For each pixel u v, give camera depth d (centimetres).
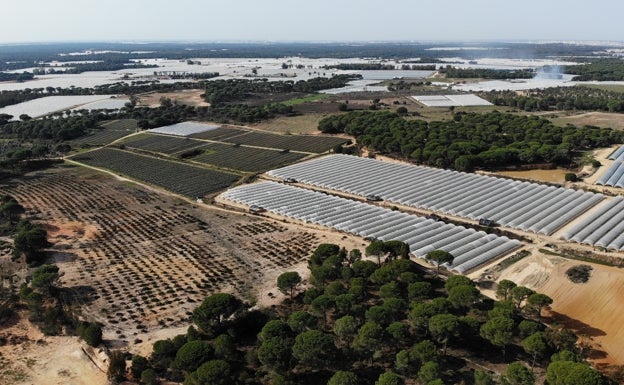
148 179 19550
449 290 9331
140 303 10019
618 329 8462
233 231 13900
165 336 8862
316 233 13425
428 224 13362
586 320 8775
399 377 6712
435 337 7938
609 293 9550
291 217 14700
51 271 10644
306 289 10319
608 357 7731
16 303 10031
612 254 11212
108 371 7650
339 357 7656
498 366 7562
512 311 8338
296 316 8269
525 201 14900
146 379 7375
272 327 7969
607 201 14638
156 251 12638
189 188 18262
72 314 9538
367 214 14362
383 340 7725
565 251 11569
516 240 12194
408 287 9194
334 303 8775
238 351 8194
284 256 12112
